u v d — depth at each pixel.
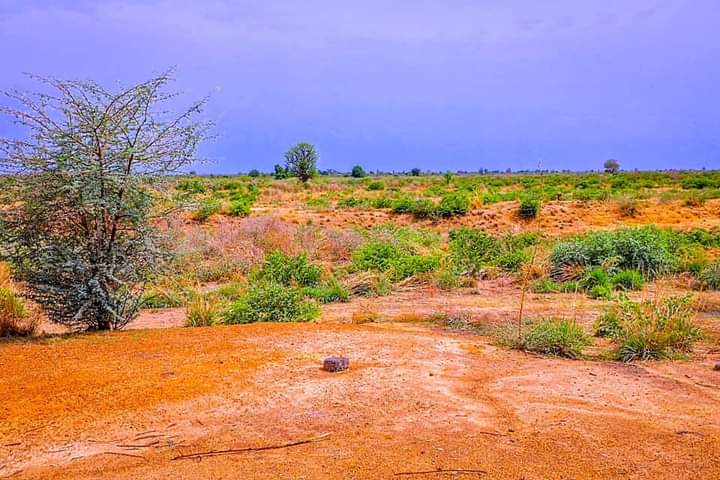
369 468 3.84
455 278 12.94
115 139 7.58
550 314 9.56
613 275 13.05
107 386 5.38
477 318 9.25
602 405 5.06
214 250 15.78
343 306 10.94
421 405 4.99
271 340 7.27
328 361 5.97
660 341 6.86
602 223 22.17
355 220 24.77
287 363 6.23
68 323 7.98
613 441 4.27
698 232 18.50
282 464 3.89
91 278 7.71
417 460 3.95
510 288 12.70
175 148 7.98
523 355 6.89
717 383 5.73
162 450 4.12
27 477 3.73
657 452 4.09
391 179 60.09
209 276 14.16
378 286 12.33
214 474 3.76
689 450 4.12
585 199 27.22
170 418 4.69
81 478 3.72
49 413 4.74
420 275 13.32
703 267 13.47
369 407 4.94
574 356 6.88
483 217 23.64
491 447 4.16
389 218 25.16
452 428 4.50
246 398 5.14
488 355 6.83
